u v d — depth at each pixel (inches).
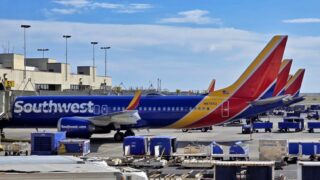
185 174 1685.5
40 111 3006.9
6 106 2967.5
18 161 951.6
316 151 2095.2
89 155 2335.1
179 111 2947.8
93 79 6038.4
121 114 2851.9
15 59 4827.8
